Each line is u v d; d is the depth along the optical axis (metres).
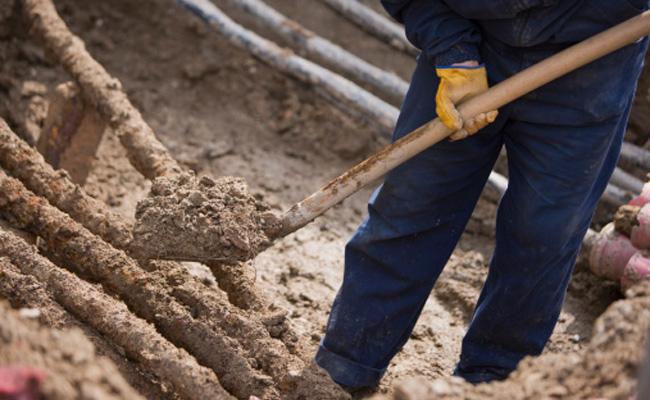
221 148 10.40
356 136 10.67
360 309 7.01
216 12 10.31
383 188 6.79
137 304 6.89
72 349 5.12
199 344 6.63
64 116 8.80
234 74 11.29
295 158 10.51
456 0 6.00
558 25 5.96
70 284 6.75
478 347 7.25
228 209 6.48
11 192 7.43
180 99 11.03
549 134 6.29
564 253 6.69
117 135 8.54
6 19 10.67
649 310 5.64
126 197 9.50
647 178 8.80
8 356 4.90
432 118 6.49
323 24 12.08
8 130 8.07
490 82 6.33
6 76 10.50
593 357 5.50
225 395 6.16
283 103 11.10
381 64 11.78
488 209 9.69
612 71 6.11
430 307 8.58
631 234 8.16
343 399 6.47
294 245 9.11
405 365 7.78
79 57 9.10
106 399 4.84
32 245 7.15
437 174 6.58
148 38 11.54
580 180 6.31
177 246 6.33
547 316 7.03
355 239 6.98
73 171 9.00
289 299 8.42
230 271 7.33
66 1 11.55
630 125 9.30
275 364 6.60
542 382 5.46
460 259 9.11
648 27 5.93
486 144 6.57
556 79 6.12
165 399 6.52
